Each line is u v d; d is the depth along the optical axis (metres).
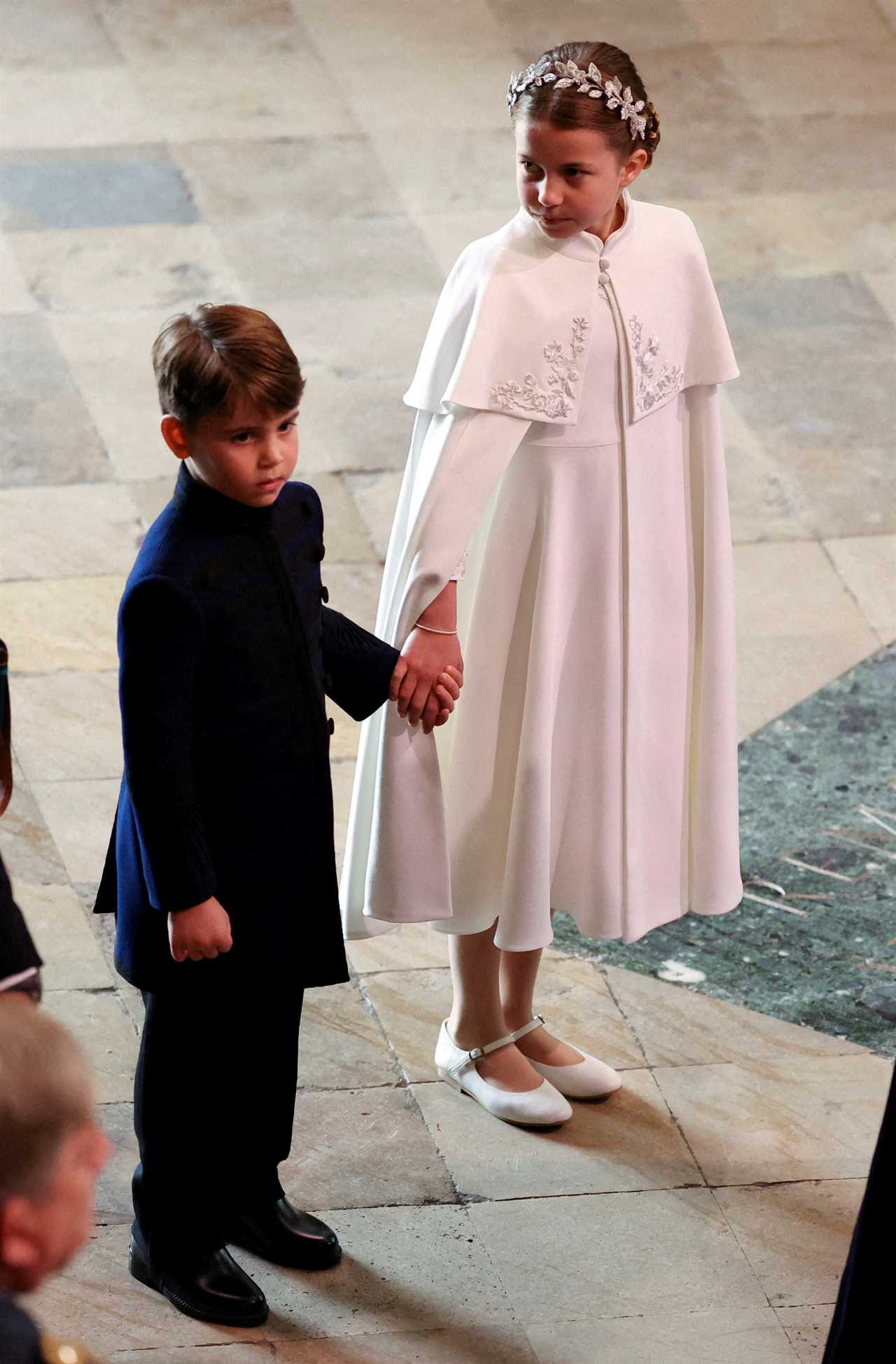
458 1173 12.07
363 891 12.02
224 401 8.67
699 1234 11.65
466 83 29.20
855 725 17.16
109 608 18.02
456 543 10.66
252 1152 10.77
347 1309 10.89
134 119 27.47
